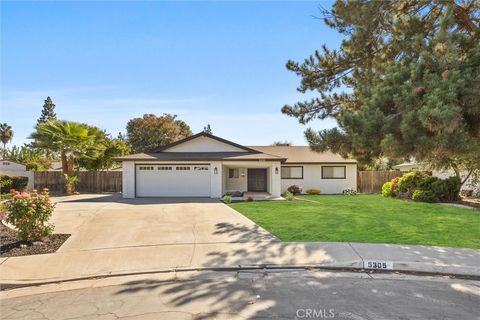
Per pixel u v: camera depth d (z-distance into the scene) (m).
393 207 16.08
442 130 7.64
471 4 10.88
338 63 14.36
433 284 6.00
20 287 6.09
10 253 7.91
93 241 9.00
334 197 22.59
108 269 6.90
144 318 4.59
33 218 8.73
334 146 9.57
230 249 8.16
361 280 6.23
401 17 11.14
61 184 25.58
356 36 11.91
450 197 18.56
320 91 15.29
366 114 8.99
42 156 39.03
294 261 7.24
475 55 8.38
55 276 6.55
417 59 9.21
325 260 7.27
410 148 8.19
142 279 6.38
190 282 6.14
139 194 20.94
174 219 12.19
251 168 26.75
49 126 24.06
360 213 13.98
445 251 7.83
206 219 12.21
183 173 21.12
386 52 11.55
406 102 8.31
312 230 10.30
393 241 8.82
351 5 11.99
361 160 9.48
